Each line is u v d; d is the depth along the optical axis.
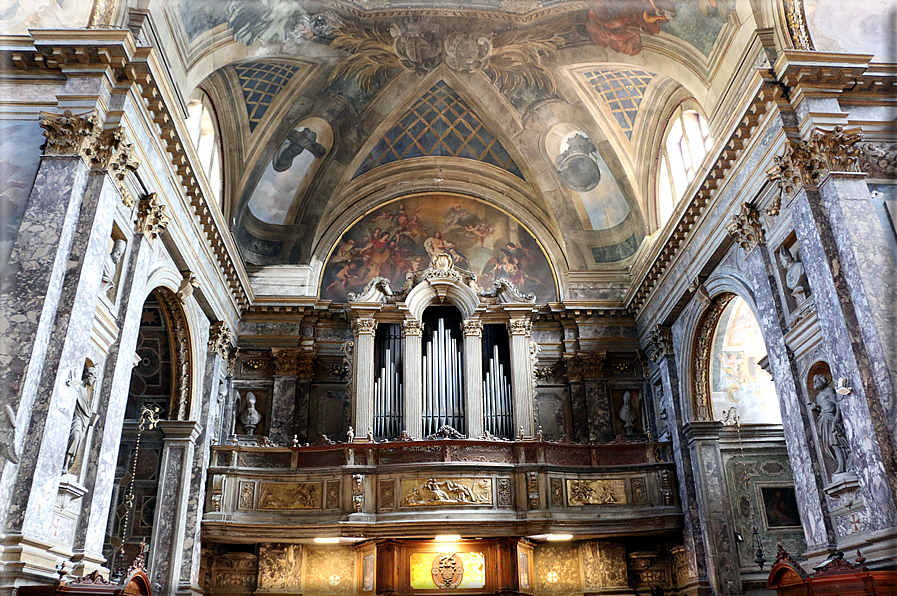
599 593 18.52
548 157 21.81
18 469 9.48
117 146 11.60
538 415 20.53
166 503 16.08
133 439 16.84
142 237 12.81
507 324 20.00
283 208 21.59
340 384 20.48
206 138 18.30
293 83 18.94
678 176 19.22
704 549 16.81
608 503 17.70
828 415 11.73
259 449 17.75
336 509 17.05
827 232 11.79
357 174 22.28
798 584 10.97
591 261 22.03
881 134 12.56
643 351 20.70
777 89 12.76
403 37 18.61
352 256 22.08
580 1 16.66
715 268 16.08
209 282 17.17
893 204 11.92
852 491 11.14
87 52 11.52
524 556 17.42
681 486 17.59
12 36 11.65
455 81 20.52
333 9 16.94
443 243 22.53
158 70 12.16
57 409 10.02
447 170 22.80
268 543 18.52
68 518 10.65
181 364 16.78
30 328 10.03
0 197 10.97
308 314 20.59
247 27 15.73
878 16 12.84
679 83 17.02
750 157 13.95
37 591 9.31
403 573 16.94
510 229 22.73
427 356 19.52
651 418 20.09
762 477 17.88
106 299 11.71
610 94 19.58
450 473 17.12
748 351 18.95
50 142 11.22
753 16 13.59
